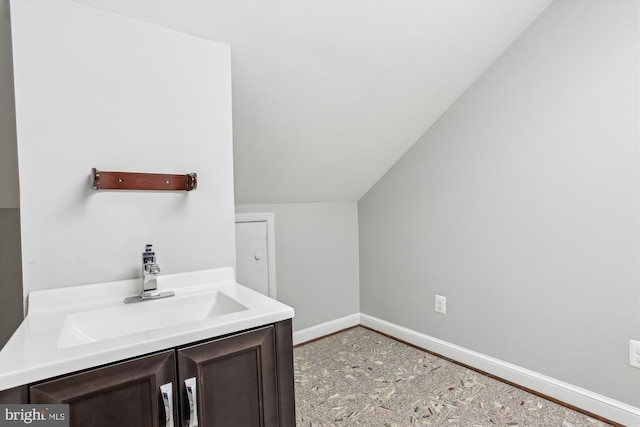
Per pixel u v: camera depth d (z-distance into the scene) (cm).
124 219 120
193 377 87
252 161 194
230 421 93
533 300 177
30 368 68
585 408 159
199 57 135
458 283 212
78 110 111
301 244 249
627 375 147
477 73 193
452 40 169
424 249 231
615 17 145
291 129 186
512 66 180
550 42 165
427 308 231
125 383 78
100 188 113
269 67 154
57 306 107
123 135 119
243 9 131
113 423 77
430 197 225
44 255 107
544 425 151
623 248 146
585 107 155
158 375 82
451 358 217
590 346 157
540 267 173
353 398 176
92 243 114
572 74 158
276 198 231
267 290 232
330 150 211
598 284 154
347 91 179
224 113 142
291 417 104
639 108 139
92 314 104
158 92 126
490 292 196
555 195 166
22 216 104
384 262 260
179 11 125
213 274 138
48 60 106
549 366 172
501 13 162
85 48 112
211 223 139
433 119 218
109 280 117
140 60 122
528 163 176
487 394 177
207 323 92
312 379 195
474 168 200
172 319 117
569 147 160
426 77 186
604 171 150
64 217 109
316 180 231
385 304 261
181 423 86
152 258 118
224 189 142
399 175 245
